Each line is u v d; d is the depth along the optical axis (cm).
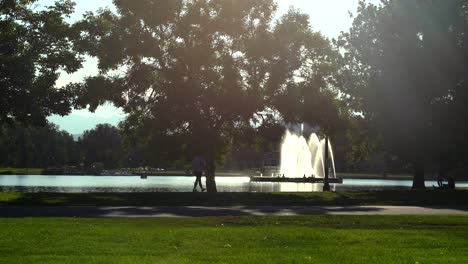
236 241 1402
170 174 10619
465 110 3909
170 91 3647
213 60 3769
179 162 4412
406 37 4166
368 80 4431
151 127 3784
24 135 14388
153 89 3884
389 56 4181
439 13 3978
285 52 3700
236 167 14238
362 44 4472
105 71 3803
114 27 3669
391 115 4209
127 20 3612
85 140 16850
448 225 1828
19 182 6212
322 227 1753
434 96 4141
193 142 3819
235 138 4006
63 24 3500
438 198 3067
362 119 4812
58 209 2289
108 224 1727
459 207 2600
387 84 4206
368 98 4369
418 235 1552
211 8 3700
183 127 3878
